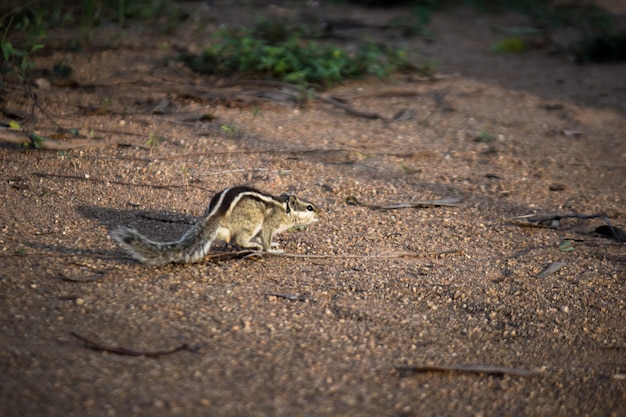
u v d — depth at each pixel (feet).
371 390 18.93
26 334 19.60
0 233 25.03
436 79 46.11
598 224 29.30
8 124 33.53
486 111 41.57
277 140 35.47
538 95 44.91
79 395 17.43
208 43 48.55
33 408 16.83
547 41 56.13
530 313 23.29
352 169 32.91
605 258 26.45
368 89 43.39
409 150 35.58
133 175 30.50
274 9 59.47
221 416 17.28
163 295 22.22
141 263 24.02
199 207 28.43
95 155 32.07
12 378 17.76
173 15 53.16
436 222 28.76
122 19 49.03
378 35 54.95
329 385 18.90
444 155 35.27
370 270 25.03
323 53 44.93
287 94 40.81
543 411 19.10
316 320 21.88
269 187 30.50
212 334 20.51
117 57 44.60
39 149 31.91
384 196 30.68
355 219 28.66
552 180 33.45
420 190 31.40
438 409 18.57
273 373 19.10
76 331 19.97
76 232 25.79
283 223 25.91
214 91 40.09
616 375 20.85
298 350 20.27
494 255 26.50
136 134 34.65
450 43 55.26
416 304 23.34
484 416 18.54
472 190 31.76
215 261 24.86
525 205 30.66
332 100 40.60
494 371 20.26
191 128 35.88
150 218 27.30
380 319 22.31
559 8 63.21
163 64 43.83
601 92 46.24
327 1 63.87
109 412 16.97
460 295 23.88
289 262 25.34
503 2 64.54
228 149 33.88
